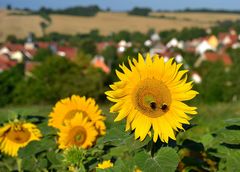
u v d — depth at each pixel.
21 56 107.88
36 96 52.72
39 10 154.00
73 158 3.44
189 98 2.94
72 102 4.39
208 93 54.94
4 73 53.59
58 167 3.87
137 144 2.95
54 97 52.06
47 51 97.19
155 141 2.90
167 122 2.93
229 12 174.25
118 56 93.88
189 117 2.94
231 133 3.27
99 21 153.62
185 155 3.83
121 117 2.91
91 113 4.35
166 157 2.90
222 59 76.62
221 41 128.25
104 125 4.27
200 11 173.12
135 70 2.93
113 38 135.38
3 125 4.70
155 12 166.88
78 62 55.47
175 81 2.95
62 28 145.62
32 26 140.00
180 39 131.25
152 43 127.81
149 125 2.92
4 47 111.38
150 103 2.89
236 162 3.32
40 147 4.13
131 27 149.12
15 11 149.50
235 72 56.91
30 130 4.41
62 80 53.06
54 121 4.40
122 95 2.91
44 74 53.50
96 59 95.44
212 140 3.69
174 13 169.38
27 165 4.07
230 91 55.66
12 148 4.44
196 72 60.03
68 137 4.14
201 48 123.00
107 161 3.43
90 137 4.18
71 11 156.75
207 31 138.00
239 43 121.69
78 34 141.62
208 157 3.80
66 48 109.44
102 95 51.56
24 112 4.59
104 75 52.31
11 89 53.00
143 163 2.90
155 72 2.94
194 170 3.74
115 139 3.03
